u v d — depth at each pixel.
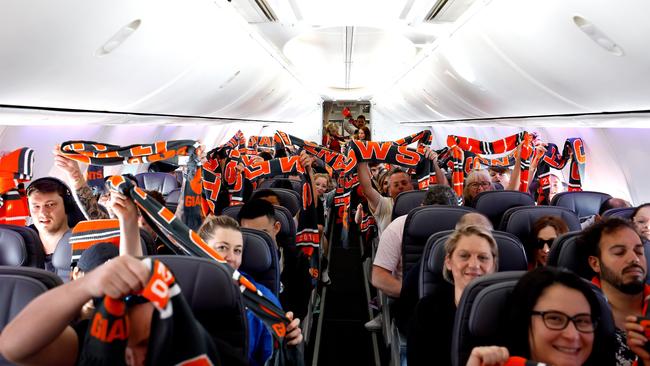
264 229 3.69
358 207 7.77
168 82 5.28
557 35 3.88
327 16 5.10
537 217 3.93
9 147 5.18
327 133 20.27
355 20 5.30
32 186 3.34
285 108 14.38
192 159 3.29
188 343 1.20
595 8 3.15
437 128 18.28
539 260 3.33
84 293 1.13
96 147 3.18
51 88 3.76
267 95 10.08
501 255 3.04
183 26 4.21
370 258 6.68
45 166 5.85
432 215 3.81
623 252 2.30
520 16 3.96
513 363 1.45
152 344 1.13
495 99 6.73
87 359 1.17
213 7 4.32
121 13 3.28
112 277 1.10
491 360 1.46
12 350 1.17
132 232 2.10
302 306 4.04
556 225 3.30
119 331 1.16
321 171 8.70
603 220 2.43
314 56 10.05
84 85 4.05
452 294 2.60
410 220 3.84
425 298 2.65
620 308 2.35
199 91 6.37
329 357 4.70
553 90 5.07
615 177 6.97
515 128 10.53
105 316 1.15
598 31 3.43
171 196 6.56
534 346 1.66
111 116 5.50
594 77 4.19
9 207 4.25
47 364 1.26
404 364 3.46
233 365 1.70
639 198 6.58
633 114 4.67
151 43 4.10
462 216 3.48
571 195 5.56
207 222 2.69
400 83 11.29
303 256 4.23
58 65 3.44
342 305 6.14
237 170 6.00
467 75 6.50
